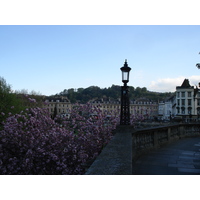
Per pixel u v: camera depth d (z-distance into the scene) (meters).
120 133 6.09
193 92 61.84
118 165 2.81
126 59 7.68
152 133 7.93
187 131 11.90
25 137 9.32
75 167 8.57
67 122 10.60
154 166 5.37
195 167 5.26
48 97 100.31
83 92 164.50
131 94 160.62
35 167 8.81
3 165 9.05
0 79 27.53
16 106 26.48
